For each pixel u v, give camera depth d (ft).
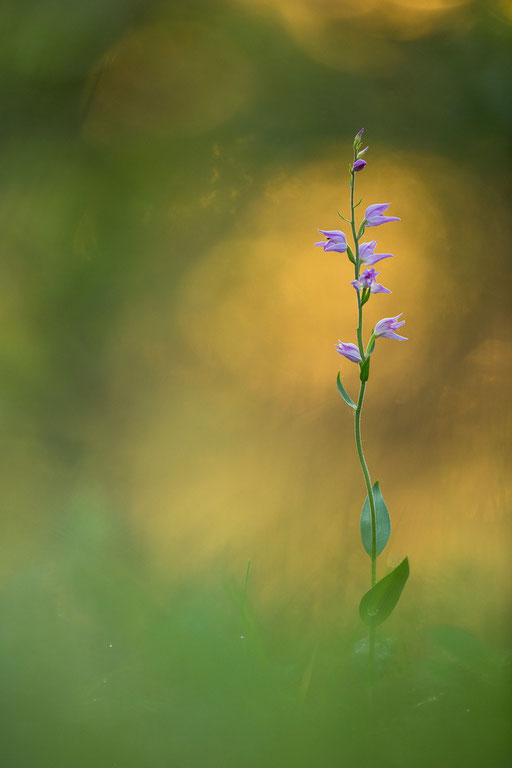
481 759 5.25
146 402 8.93
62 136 9.34
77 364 9.00
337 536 6.42
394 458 7.25
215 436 8.11
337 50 12.32
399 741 5.30
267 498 6.80
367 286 5.62
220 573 5.80
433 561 6.12
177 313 10.40
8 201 9.15
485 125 11.44
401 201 11.86
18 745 5.31
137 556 6.21
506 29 11.30
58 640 5.55
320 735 5.30
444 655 5.47
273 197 11.85
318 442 7.79
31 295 8.90
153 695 5.40
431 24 11.96
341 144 12.19
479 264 11.18
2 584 5.81
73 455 7.54
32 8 8.76
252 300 10.89
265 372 9.61
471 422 7.54
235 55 11.76
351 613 5.77
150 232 10.63
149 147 11.00
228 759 5.28
